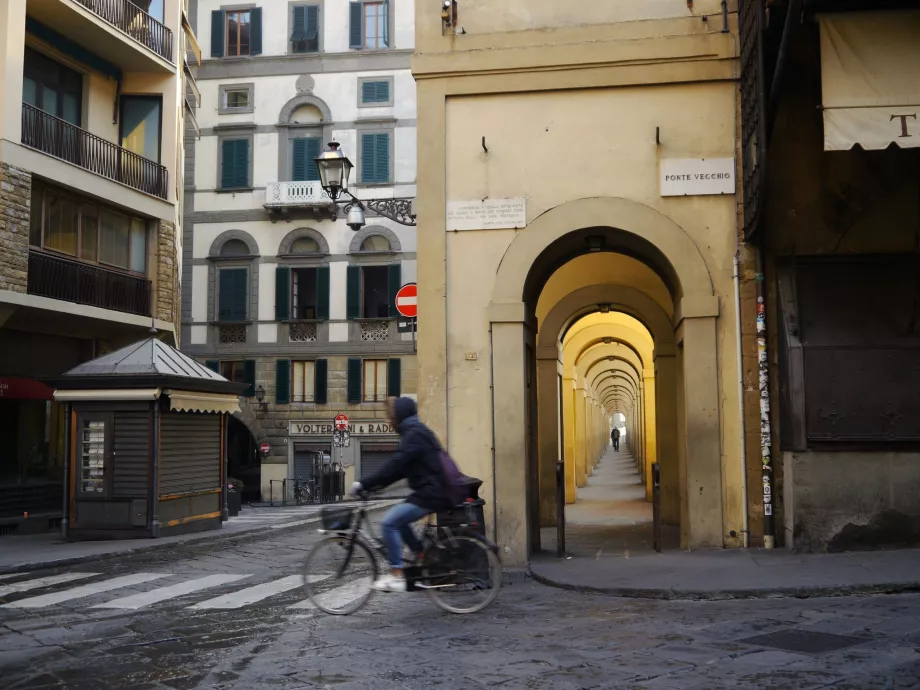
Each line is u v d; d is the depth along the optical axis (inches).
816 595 313.6
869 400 403.9
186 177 1478.8
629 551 483.2
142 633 299.7
